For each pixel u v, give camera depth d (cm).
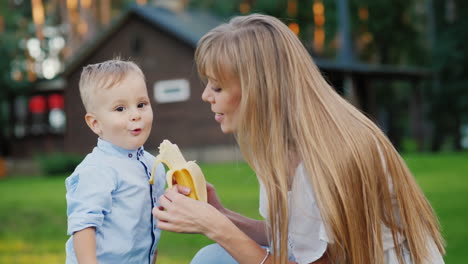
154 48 1925
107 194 244
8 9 2608
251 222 292
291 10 3434
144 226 259
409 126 3519
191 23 2088
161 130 1922
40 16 2919
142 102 258
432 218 248
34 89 2273
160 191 273
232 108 246
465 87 2706
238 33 243
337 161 225
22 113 2330
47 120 2281
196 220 233
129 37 1961
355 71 1959
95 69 256
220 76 242
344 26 2503
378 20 3256
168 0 2233
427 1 3288
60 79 2806
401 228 238
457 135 2794
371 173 228
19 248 595
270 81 235
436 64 2772
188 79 1877
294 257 260
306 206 232
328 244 234
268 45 238
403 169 239
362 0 3222
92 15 2964
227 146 1823
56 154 2041
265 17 250
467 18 2772
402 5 3266
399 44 3341
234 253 234
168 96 1914
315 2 3406
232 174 1135
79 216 237
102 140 257
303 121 230
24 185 1439
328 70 1803
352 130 232
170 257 496
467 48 2731
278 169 229
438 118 2759
